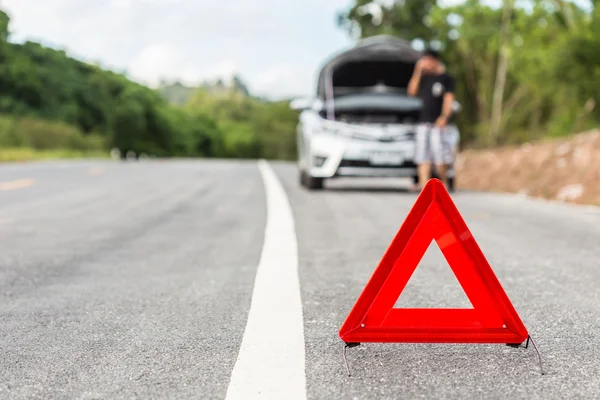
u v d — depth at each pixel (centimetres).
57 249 519
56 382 232
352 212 766
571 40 1611
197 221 686
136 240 563
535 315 322
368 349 267
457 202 903
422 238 258
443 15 3172
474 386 227
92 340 282
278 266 442
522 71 2353
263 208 809
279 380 231
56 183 1203
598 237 580
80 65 8075
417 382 230
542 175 1150
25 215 736
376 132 1014
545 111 2848
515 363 251
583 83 1655
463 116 3212
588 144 1171
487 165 1405
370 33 4072
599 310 332
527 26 2725
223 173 1591
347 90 1193
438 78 992
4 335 290
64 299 359
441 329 258
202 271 431
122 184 1195
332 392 220
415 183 1083
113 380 233
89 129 7688
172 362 251
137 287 387
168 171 1666
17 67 6762
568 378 235
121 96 8156
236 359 254
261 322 306
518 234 598
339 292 368
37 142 4088
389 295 257
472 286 260
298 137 1173
